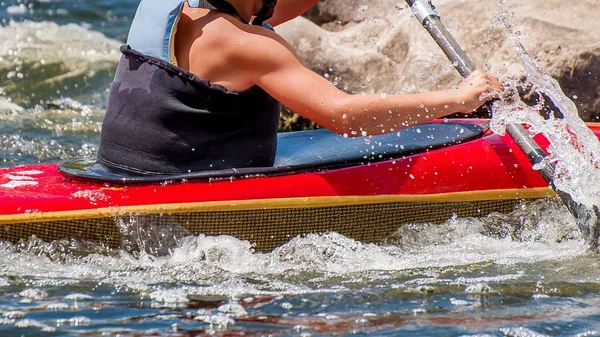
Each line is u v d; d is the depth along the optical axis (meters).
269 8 11.85
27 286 10.62
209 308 9.99
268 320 9.62
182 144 11.38
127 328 9.39
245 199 11.34
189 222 11.27
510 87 12.52
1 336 9.17
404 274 11.12
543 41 16.59
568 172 11.90
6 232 11.10
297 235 11.59
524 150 11.93
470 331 9.26
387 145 12.54
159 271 11.18
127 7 32.31
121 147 11.68
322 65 18.66
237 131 11.51
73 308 9.95
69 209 11.12
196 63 11.20
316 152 12.52
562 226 12.42
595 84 16.28
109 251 11.28
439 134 12.91
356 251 11.73
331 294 10.43
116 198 11.23
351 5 19.61
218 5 11.32
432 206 11.98
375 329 9.34
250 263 11.41
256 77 11.19
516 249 12.06
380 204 11.77
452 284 10.73
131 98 11.52
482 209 12.18
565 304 10.05
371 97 11.34
